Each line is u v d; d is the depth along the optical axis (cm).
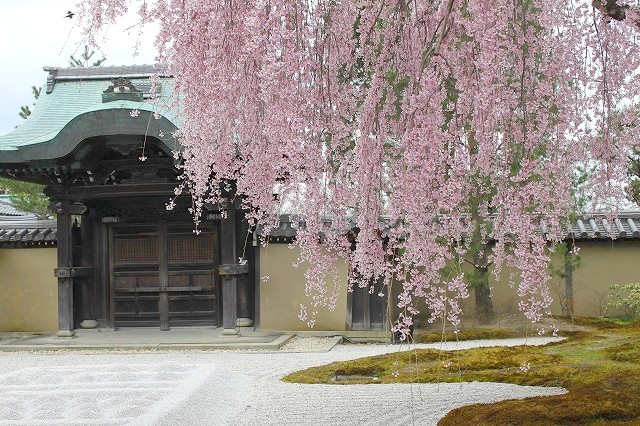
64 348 1378
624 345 988
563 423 609
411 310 461
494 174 489
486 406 693
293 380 966
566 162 478
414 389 838
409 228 445
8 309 1602
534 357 976
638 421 587
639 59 454
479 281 1324
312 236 502
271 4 422
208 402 795
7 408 725
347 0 473
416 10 466
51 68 1689
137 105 1284
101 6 458
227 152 537
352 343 1454
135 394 805
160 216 1538
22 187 1734
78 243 1567
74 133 1309
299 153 450
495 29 404
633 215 1506
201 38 450
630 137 467
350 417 721
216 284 1531
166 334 1475
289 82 434
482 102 418
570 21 463
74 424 643
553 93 472
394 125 496
